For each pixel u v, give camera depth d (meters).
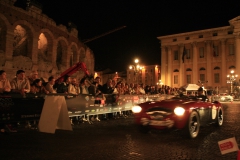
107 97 11.95
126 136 7.66
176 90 28.47
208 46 57.19
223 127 9.84
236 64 52.62
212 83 56.62
